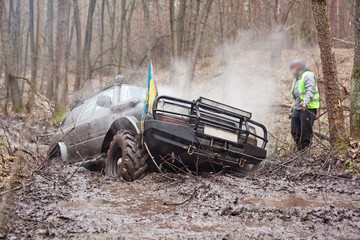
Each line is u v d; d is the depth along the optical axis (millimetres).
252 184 3775
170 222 2396
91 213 2564
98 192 3271
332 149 4883
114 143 4254
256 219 2479
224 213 2615
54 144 6199
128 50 19156
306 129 5566
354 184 3818
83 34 27703
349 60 18891
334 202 3037
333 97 5270
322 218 2479
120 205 2854
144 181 3811
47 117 10492
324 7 5230
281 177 4219
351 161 4664
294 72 5805
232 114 4098
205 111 4176
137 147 3961
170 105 4027
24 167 4051
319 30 5293
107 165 4316
